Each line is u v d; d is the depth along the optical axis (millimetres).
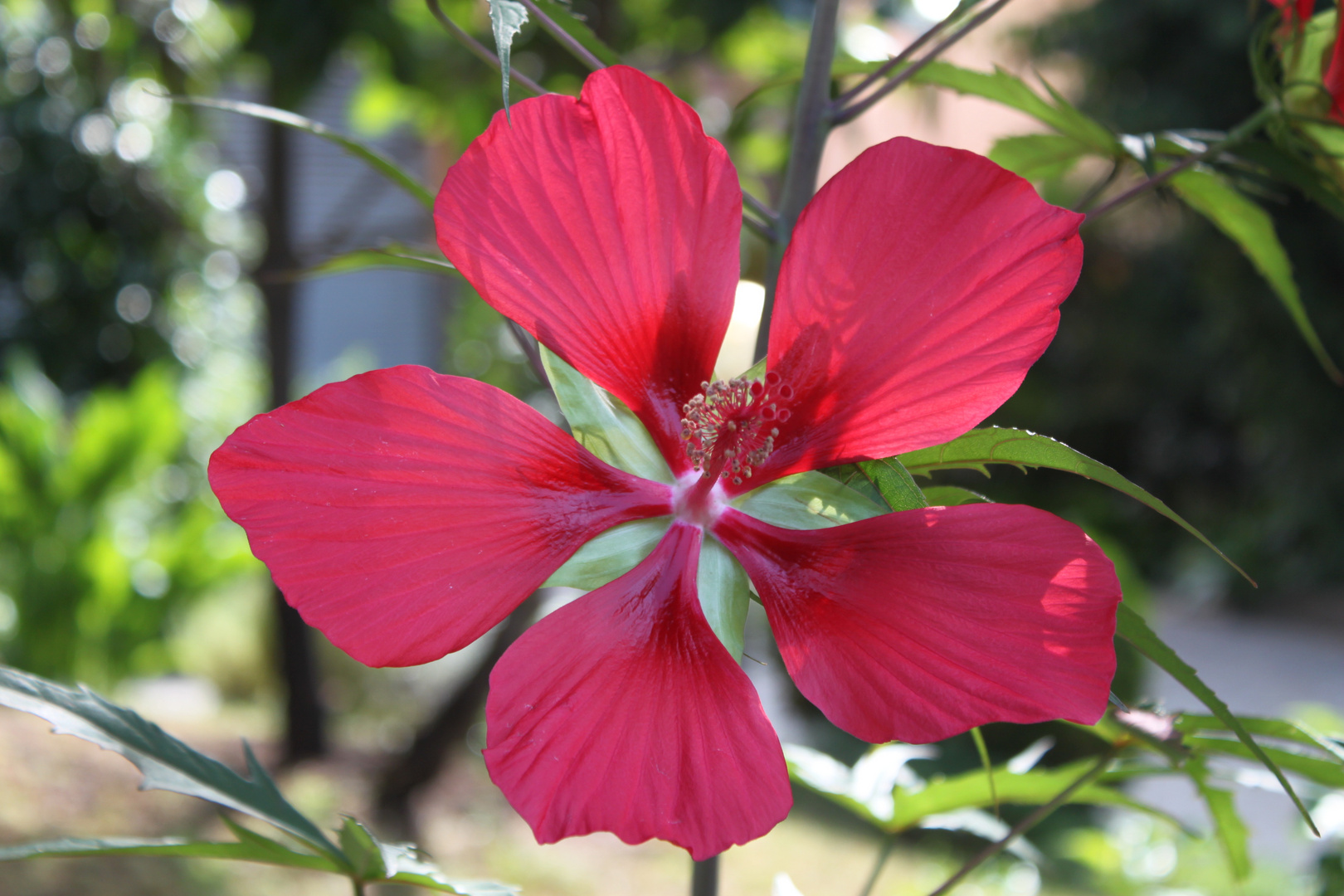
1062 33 3467
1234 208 505
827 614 383
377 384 367
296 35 1255
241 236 2998
